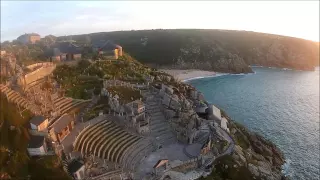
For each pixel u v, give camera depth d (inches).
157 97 3809.1
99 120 3097.9
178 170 2736.2
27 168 2197.3
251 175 2888.8
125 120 3176.7
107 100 3491.6
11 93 2822.3
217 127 3619.6
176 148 3090.6
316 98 6284.5
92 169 2455.7
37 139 2438.5
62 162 2389.3
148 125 3211.1
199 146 3147.1
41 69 3725.4
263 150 3673.7
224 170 2849.4
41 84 3454.7
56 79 3742.6
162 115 3516.2
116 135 2950.3
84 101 3432.6
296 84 7721.5
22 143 2353.6
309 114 5216.5
